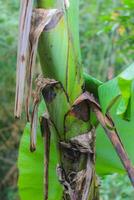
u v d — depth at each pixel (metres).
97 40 3.54
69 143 1.05
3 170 4.77
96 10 3.47
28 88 0.98
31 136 1.01
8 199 4.58
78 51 1.03
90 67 3.55
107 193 2.66
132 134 1.31
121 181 2.52
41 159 1.34
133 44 2.26
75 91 1.04
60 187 1.34
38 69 2.04
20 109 0.95
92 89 1.14
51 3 1.00
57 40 1.00
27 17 0.97
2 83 4.39
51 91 1.03
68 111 1.04
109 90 1.08
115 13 2.28
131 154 1.33
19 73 0.96
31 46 0.97
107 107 1.07
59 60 1.01
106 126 1.05
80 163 1.06
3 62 4.29
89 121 1.06
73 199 1.05
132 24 2.03
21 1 0.98
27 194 1.38
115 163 1.34
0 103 4.52
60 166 1.07
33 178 1.36
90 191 1.06
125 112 1.08
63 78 1.02
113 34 3.01
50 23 0.99
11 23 4.16
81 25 3.63
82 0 3.79
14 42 4.21
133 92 1.05
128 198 2.31
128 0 1.77
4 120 4.60
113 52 3.15
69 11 1.01
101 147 1.33
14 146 4.72
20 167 1.36
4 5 4.27
